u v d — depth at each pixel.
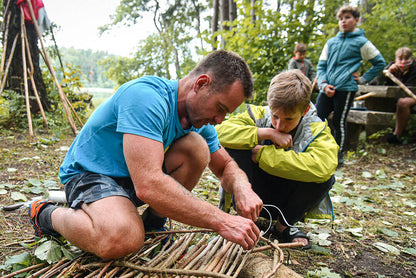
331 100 4.64
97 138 1.58
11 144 4.46
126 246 1.40
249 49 5.89
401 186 3.67
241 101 1.47
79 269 1.45
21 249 1.84
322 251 2.11
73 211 1.50
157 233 1.74
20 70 5.89
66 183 1.65
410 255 2.15
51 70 5.34
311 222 2.59
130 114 1.40
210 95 1.45
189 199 1.38
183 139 1.71
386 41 7.29
